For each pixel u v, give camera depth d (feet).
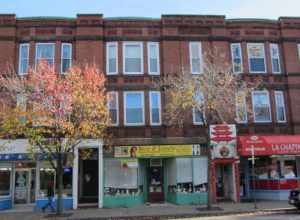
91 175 75.97
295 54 83.10
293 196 60.64
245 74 80.23
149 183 77.87
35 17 77.61
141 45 79.30
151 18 80.23
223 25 81.30
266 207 64.13
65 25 78.23
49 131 58.65
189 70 76.23
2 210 69.67
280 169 78.07
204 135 75.92
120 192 72.64
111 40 78.89
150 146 74.08
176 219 55.72
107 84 76.54
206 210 61.82
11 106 64.28
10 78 67.56
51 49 77.20
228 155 74.23
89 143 72.43
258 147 72.59
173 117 68.54
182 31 80.28
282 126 79.56
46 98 59.41
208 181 63.98
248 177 80.74
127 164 73.67
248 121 78.43
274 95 80.84
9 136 69.82
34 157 67.00
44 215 61.16
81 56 76.23
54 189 72.69
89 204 73.46
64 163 67.15
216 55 73.20
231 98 66.18
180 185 73.87
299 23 84.53
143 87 77.30
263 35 83.15
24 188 75.92
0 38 75.97
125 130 75.00
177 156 74.59
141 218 57.41
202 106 64.39
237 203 71.92
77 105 60.18
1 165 74.43
